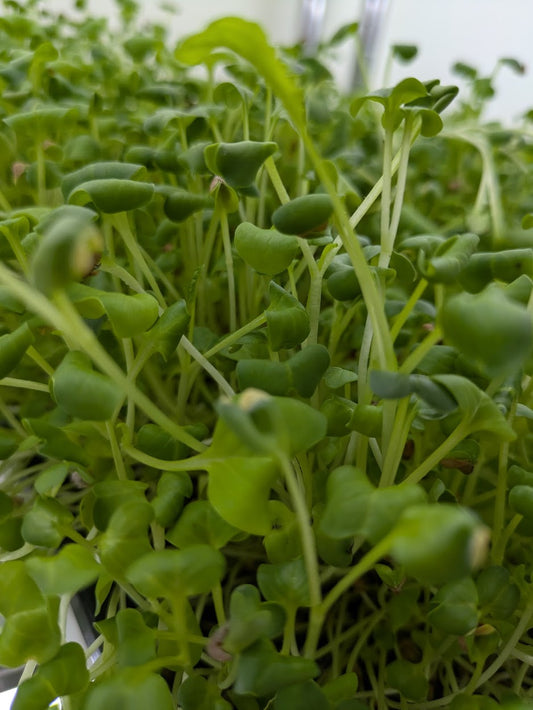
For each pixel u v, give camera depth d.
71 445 0.10
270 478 0.08
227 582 0.13
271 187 0.20
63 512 0.09
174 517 0.09
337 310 0.13
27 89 0.20
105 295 0.09
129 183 0.09
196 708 0.08
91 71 0.22
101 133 0.19
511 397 0.10
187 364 0.13
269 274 0.10
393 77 0.57
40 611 0.08
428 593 0.11
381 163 0.21
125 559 0.08
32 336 0.10
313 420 0.07
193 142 0.17
